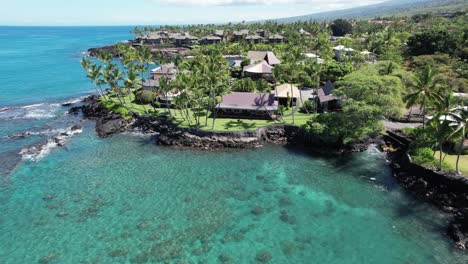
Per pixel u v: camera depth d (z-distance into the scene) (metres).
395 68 76.69
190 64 89.94
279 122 68.69
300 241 37.53
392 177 51.75
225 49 156.75
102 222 40.47
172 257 34.72
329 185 49.72
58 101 95.50
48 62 162.50
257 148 62.97
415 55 114.38
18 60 167.50
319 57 116.44
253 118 72.31
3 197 45.69
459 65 90.31
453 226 38.88
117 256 34.78
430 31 112.69
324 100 74.00
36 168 54.47
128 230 39.00
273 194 47.34
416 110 74.88
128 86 81.19
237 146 63.06
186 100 66.62
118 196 46.34
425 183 46.22
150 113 76.44
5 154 59.25
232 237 38.09
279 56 130.75
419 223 40.53
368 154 59.72
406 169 51.12
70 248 35.97
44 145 63.50
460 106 47.19
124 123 74.06
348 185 49.66
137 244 36.69
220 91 64.75
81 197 46.00
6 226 39.50
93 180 50.75
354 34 187.12
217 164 56.59
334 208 43.94
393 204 44.66
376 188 48.72
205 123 69.00
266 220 41.34
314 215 42.41
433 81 57.56
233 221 41.06
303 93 89.38
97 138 68.00
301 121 68.88
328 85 81.69
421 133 53.66
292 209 43.72
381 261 34.44
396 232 39.00
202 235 38.38
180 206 44.09
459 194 42.41
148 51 107.25
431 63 93.06
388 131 63.59
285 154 60.50
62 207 43.53
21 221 40.53
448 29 135.38
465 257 34.72
